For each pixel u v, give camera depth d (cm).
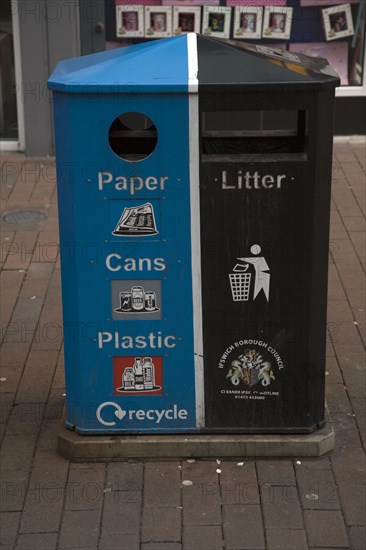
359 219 895
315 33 1097
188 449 508
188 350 495
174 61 461
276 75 450
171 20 1076
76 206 468
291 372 500
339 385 593
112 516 465
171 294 484
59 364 626
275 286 484
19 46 1066
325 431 514
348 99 1116
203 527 456
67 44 1062
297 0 1081
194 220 471
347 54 1107
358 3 1088
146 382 502
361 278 768
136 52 479
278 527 456
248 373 500
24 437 537
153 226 472
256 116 1098
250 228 472
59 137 464
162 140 457
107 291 484
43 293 747
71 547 442
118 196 466
